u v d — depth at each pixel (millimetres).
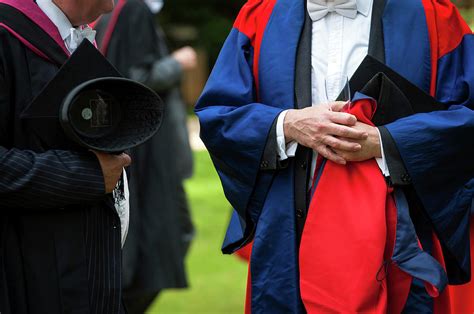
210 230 17406
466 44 6336
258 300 6328
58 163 5449
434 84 6273
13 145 5520
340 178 6055
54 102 5488
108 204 5785
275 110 6262
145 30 10648
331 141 5961
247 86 6488
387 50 6242
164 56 11078
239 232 6648
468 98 6195
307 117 6055
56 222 5570
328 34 6406
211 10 49562
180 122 11695
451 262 6363
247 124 6270
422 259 5914
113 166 5629
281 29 6484
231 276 13664
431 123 6016
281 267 6246
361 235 5895
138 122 5680
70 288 5555
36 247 5531
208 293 12609
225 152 6379
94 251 5684
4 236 5496
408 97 6137
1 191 5328
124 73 10570
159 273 10617
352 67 6320
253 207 6434
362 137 5965
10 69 5477
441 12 6324
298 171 6281
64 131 5441
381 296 5922
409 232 5980
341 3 6336
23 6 5582
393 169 6004
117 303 5734
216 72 6625
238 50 6574
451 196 6180
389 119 6141
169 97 11086
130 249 10461
